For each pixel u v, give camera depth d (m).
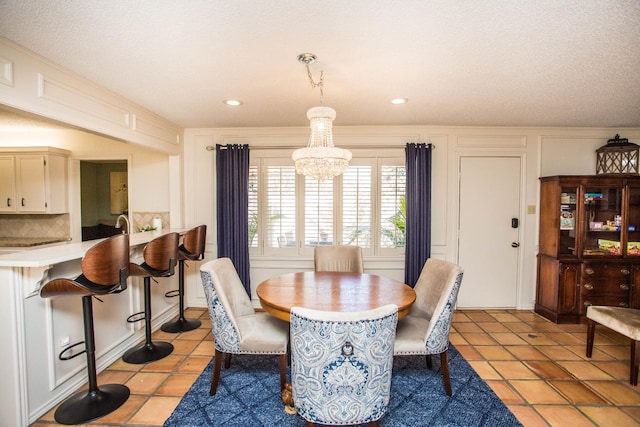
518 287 3.88
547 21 1.55
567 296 3.43
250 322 2.29
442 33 1.67
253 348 2.06
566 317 3.44
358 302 2.07
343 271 3.18
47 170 3.78
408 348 2.05
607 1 1.39
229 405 2.03
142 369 2.47
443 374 2.15
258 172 3.86
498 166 3.81
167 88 2.48
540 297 3.72
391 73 2.20
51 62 1.99
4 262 1.72
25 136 4.02
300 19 1.55
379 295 2.22
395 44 1.79
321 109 2.13
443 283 2.34
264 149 3.84
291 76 2.25
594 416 1.94
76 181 4.09
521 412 1.98
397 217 3.80
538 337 3.09
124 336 2.73
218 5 1.43
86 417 1.88
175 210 3.81
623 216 3.41
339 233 3.83
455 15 1.51
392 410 1.99
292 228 3.86
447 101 2.80
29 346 1.86
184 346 2.87
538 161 3.81
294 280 2.63
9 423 1.80
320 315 1.35
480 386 2.25
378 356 1.40
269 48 1.84
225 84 2.40
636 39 1.71
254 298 3.92
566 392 2.19
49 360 1.99
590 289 3.40
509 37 1.71
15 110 1.85
